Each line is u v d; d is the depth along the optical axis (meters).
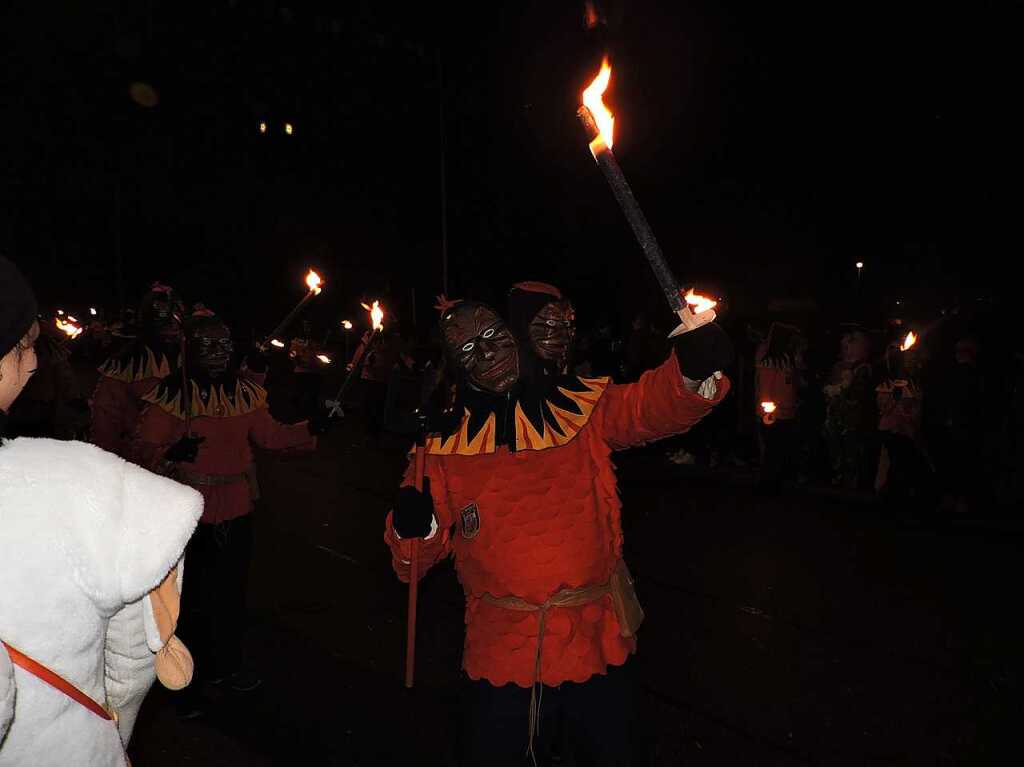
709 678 4.55
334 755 3.89
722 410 10.80
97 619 1.40
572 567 2.53
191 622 4.25
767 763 3.74
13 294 1.38
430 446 2.63
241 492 4.28
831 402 9.02
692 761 3.77
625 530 7.44
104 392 5.15
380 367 12.39
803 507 8.16
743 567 6.36
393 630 5.30
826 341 11.38
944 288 16.00
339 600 5.84
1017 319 9.67
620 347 11.93
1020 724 4.04
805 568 6.32
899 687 4.42
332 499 8.80
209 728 4.14
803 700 4.29
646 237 2.17
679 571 6.29
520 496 2.54
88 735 1.37
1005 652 4.81
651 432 2.56
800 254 18.11
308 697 4.45
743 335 11.52
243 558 4.33
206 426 4.15
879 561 6.48
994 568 6.28
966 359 8.30
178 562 1.56
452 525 2.80
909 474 7.86
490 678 2.55
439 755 3.87
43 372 7.94
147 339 5.28
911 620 5.29
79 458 1.46
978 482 8.25
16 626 1.30
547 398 2.65
